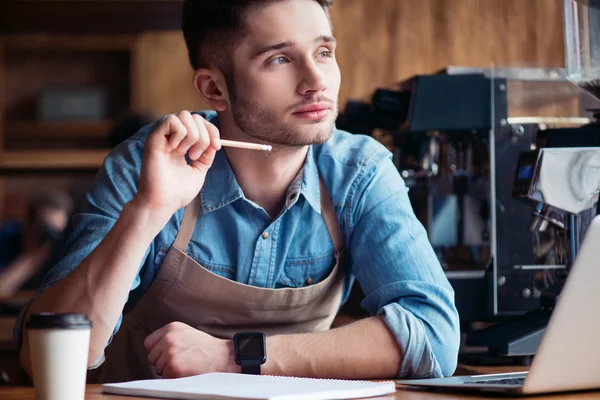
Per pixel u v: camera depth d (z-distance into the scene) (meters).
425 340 1.52
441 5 4.39
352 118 2.57
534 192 1.80
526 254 2.15
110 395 1.20
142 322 1.81
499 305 2.14
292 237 1.74
